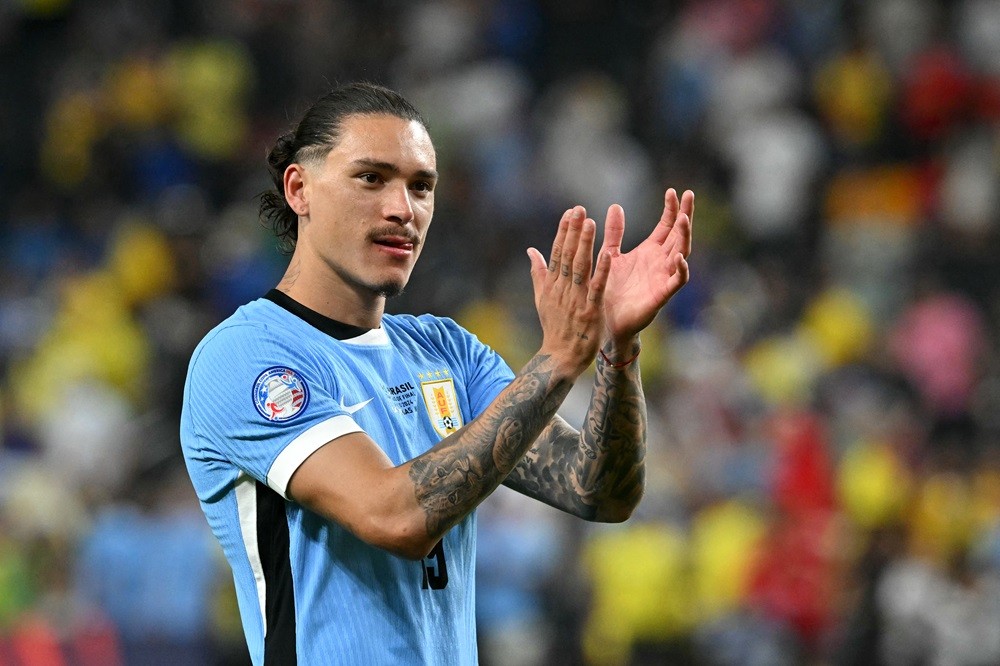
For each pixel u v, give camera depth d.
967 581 28.45
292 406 9.20
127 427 33.84
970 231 43.59
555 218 43.25
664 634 28.75
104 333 38.22
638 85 49.19
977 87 47.88
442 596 9.76
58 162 47.72
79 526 27.41
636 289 9.71
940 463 32.06
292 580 9.40
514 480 10.62
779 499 30.70
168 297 39.12
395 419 9.85
